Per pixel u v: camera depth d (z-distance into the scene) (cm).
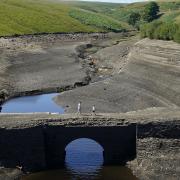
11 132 6141
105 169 6128
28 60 13062
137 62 11369
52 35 18675
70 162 6362
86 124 6294
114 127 6278
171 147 6147
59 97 9412
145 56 11588
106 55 14575
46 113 6750
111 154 6356
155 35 13800
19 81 10775
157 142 6178
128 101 8769
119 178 5869
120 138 6316
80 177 5925
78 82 10806
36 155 6175
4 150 6150
